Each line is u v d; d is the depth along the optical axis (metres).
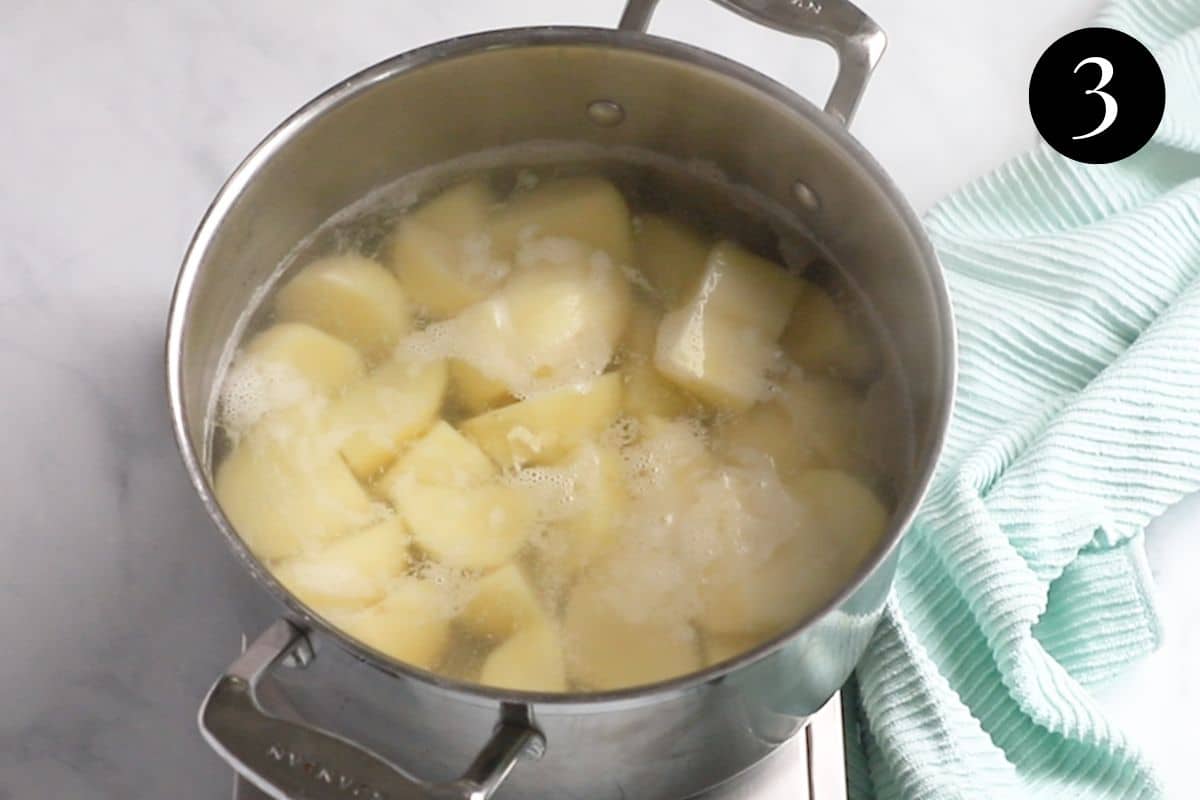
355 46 0.79
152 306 0.73
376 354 0.63
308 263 0.64
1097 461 0.66
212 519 0.51
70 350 0.72
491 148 0.67
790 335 0.63
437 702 0.51
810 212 0.64
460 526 0.59
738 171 0.66
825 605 0.50
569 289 0.64
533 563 0.58
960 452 0.68
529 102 0.64
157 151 0.76
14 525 0.68
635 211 0.66
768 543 0.58
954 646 0.66
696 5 0.79
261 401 0.61
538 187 0.67
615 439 0.61
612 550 0.58
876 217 0.59
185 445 0.52
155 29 0.79
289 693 0.56
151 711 0.66
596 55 0.61
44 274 0.73
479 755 0.50
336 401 0.61
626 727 0.51
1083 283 0.69
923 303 0.57
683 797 0.59
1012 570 0.63
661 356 0.63
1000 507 0.66
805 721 0.59
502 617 0.57
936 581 0.66
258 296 0.63
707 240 0.65
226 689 0.51
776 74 0.78
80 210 0.75
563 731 0.51
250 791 0.60
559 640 0.57
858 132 0.77
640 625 0.57
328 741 0.50
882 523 0.58
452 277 0.64
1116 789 0.64
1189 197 0.71
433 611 0.57
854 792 0.65
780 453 0.60
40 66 0.78
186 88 0.78
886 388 0.62
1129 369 0.67
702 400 0.62
